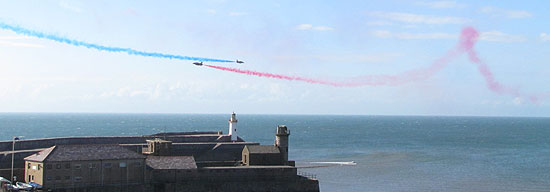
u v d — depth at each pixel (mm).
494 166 198500
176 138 168125
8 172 116062
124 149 116062
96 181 110688
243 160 138125
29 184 106938
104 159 111500
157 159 121438
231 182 122500
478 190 143000
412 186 148750
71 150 110500
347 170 183500
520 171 183125
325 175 170125
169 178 118562
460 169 188125
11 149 138875
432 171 182125
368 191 140375
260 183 124438
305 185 127250
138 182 115438
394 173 176125
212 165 139375
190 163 122062
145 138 166000
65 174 107875
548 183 155625
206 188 120312
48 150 110750
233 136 179000
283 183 125750
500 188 146500
